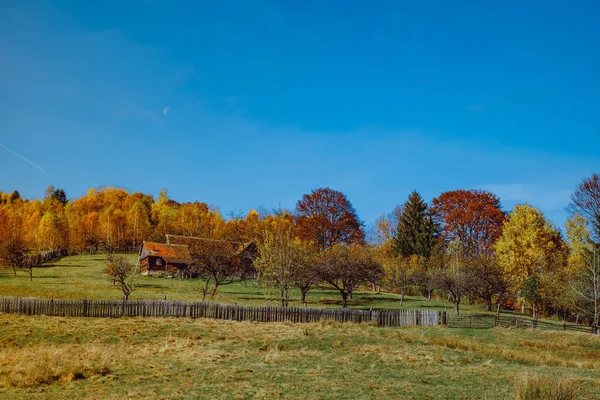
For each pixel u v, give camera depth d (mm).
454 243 84438
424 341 35250
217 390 19703
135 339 33250
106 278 72250
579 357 35125
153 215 142750
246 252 77938
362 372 24109
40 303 41938
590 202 62656
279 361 26172
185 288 69188
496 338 42156
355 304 64438
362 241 100562
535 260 68812
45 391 19359
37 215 129000
